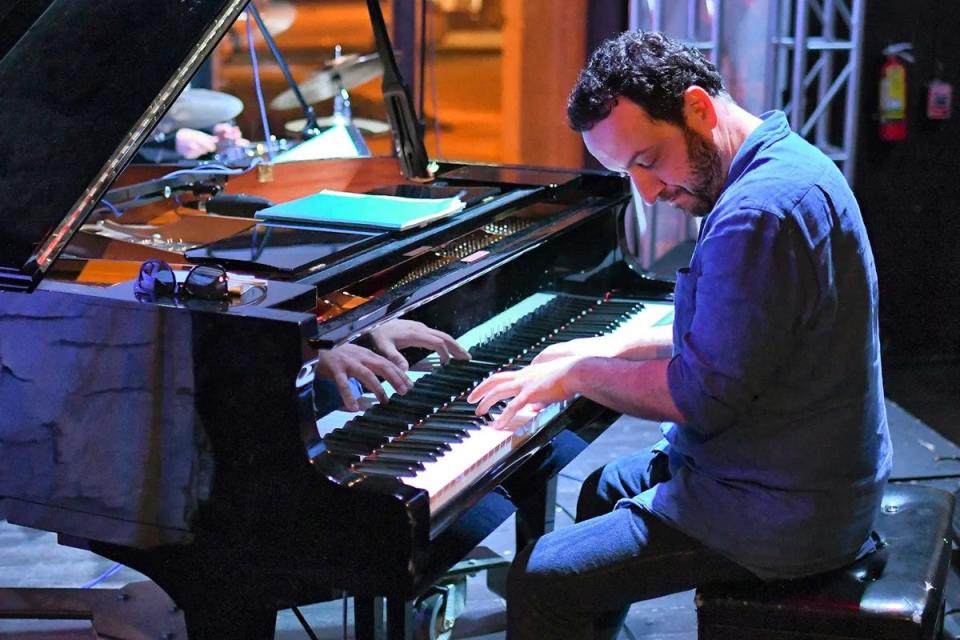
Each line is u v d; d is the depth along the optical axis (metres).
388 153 5.59
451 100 5.48
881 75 4.72
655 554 1.94
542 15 5.29
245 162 3.03
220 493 1.76
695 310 1.88
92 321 1.78
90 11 2.11
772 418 1.88
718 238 1.79
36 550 3.16
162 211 2.51
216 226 2.31
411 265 2.22
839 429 1.87
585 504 2.43
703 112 1.87
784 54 4.73
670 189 1.96
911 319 5.08
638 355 2.23
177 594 1.85
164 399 1.76
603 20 5.27
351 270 1.98
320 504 1.70
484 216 2.39
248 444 1.72
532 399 1.98
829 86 4.73
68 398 1.82
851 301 1.85
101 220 2.41
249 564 1.78
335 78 4.80
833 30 4.74
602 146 1.93
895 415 4.29
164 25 2.01
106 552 1.90
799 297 1.78
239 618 1.81
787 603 1.88
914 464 3.80
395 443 1.91
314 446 1.71
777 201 1.77
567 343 2.23
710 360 1.79
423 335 2.10
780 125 1.89
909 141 4.85
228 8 2.00
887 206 4.93
